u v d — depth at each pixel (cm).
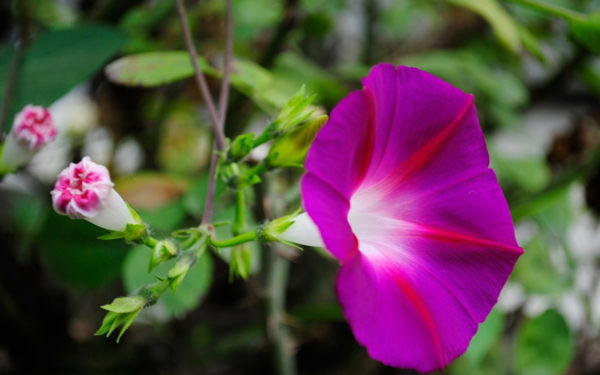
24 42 30
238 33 36
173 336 38
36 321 34
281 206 29
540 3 28
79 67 28
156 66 28
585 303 37
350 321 20
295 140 23
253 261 29
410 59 39
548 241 36
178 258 22
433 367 21
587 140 38
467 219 23
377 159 22
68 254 30
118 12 34
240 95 32
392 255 23
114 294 38
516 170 37
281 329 30
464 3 31
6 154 26
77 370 35
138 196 33
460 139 23
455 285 23
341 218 20
